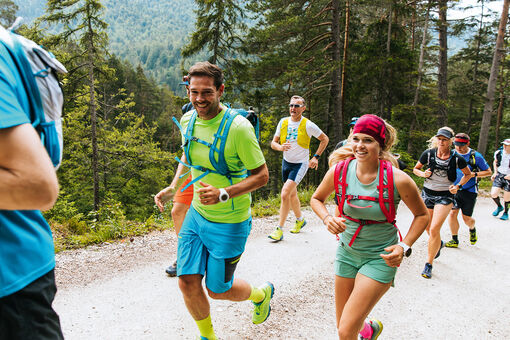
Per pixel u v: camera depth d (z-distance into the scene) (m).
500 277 4.84
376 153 2.46
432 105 19.45
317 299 3.85
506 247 6.21
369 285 2.37
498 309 3.92
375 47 18.95
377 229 2.50
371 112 22.55
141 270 4.27
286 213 5.71
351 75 18.86
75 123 18.61
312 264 4.84
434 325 3.51
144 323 3.15
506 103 31.59
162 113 55.44
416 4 19.05
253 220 7.09
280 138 5.75
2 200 0.90
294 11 16.33
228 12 17.75
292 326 3.28
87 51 16.03
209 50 18.70
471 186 5.99
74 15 15.04
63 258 4.44
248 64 18.20
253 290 2.87
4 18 30.17
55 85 1.12
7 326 1.05
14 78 0.98
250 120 2.61
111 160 21.02
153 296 3.65
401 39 20.17
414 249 5.79
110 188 22.72
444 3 18.55
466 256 5.64
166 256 4.78
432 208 4.93
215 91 2.29
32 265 1.10
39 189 0.92
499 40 15.79
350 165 2.59
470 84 29.84
